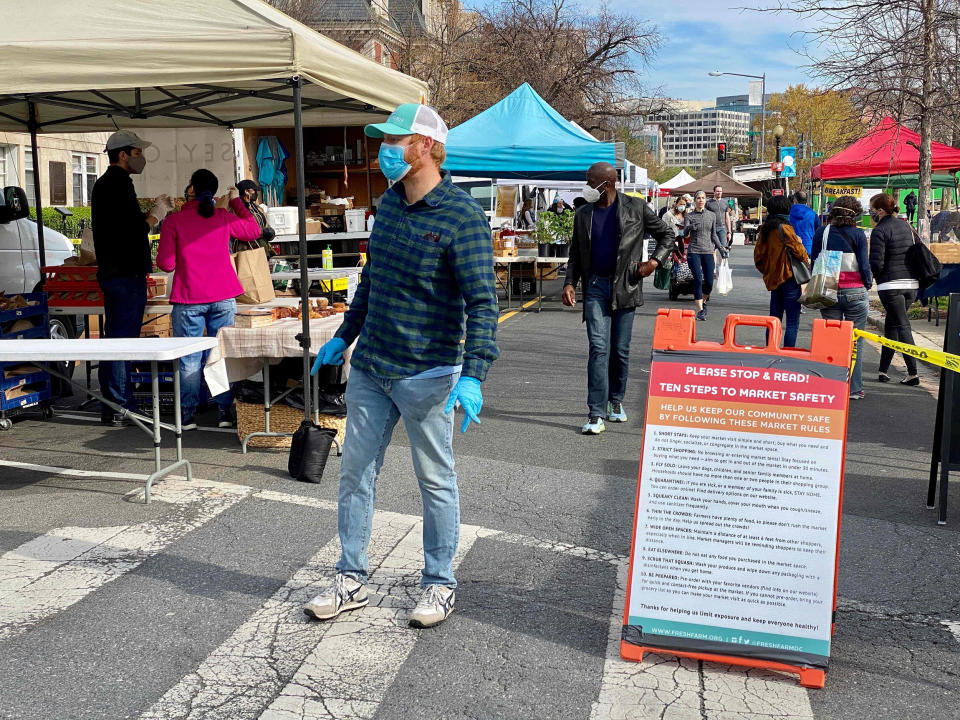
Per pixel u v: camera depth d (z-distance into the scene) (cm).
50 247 1128
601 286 726
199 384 740
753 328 1381
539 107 1482
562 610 409
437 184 371
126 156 708
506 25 3359
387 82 687
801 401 353
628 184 2138
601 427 736
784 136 4828
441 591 394
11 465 613
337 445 654
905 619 409
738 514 354
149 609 404
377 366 373
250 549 473
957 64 1333
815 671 345
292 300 791
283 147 1297
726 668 360
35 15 578
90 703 328
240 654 364
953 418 529
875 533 517
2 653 363
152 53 552
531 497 572
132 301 714
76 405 818
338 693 337
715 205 1744
